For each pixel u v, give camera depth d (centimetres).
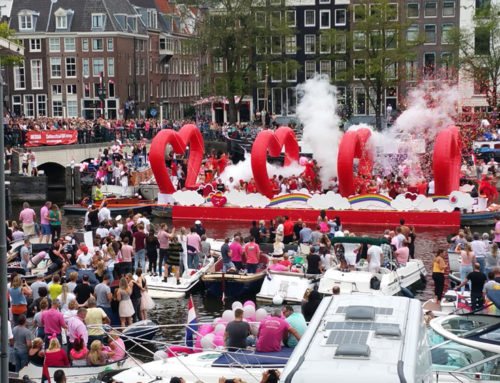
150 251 3928
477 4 11038
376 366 1408
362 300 1741
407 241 4019
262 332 2252
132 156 8525
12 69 12781
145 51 13625
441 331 2136
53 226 4769
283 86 11638
